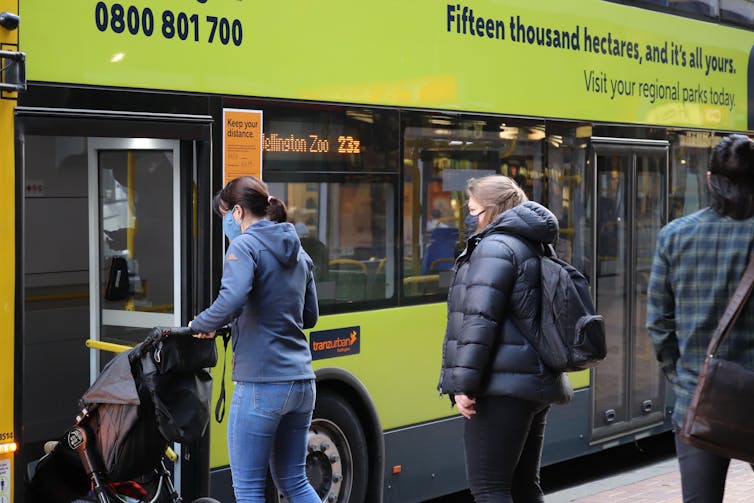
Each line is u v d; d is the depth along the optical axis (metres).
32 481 6.35
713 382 5.08
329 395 7.98
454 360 5.91
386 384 8.38
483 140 9.24
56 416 9.45
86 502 6.24
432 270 8.79
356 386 8.09
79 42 6.31
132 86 6.58
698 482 5.29
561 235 10.12
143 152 7.22
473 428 6.04
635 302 11.02
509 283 5.88
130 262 7.35
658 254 5.47
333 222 7.96
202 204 7.00
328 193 7.90
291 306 6.15
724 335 5.13
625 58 10.95
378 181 8.30
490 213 6.24
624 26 10.95
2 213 5.89
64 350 9.55
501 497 6.04
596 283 10.52
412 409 8.61
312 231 7.80
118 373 6.00
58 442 6.43
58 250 9.46
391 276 8.43
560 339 5.87
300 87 7.67
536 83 9.81
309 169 7.75
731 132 12.70
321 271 7.87
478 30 9.17
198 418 6.11
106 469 6.06
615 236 10.77
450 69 8.91
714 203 5.34
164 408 5.93
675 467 11.38
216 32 7.09
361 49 8.12
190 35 6.93
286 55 7.56
